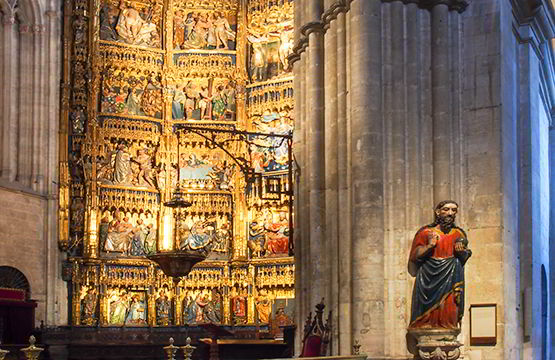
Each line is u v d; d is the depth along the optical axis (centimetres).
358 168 1703
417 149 1731
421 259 1606
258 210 3095
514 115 1898
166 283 3033
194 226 3100
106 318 2956
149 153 3128
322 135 1980
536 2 2038
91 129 3039
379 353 1645
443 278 1583
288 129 3073
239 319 3020
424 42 1770
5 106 3005
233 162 3133
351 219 1761
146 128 3122
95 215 2992
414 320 1603
